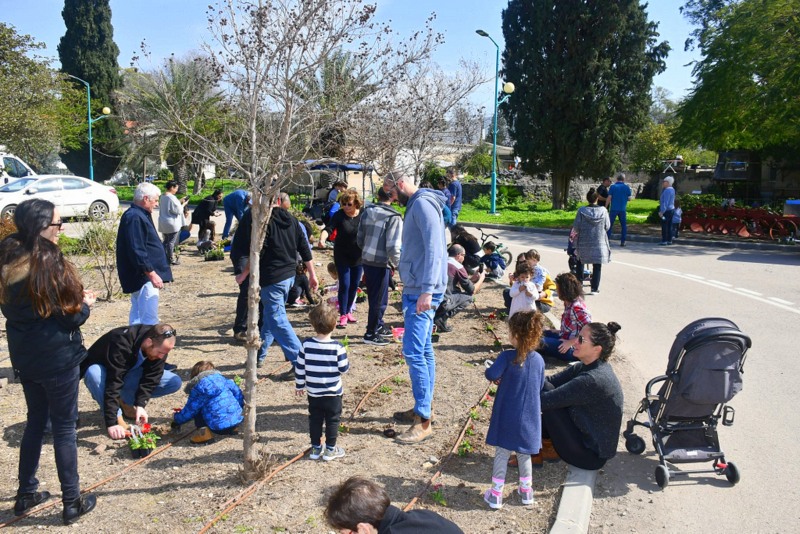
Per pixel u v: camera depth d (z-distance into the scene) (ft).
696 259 54.03
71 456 13.67
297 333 28.02
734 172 101.45
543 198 127.54
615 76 102.63
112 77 163.94
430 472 16.26
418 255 17.60
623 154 112.27
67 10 160.04
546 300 30.55
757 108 70.18
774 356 26.76
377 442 17.84
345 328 29.35
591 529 14.73
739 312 34.35
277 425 18.72
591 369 16.01
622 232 63.67
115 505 14.30
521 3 105.29
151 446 16.63
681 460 16.61
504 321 30.99
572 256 40.50
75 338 13.66
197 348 25.90
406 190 18.26
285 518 13.82
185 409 17.63
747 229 67.46
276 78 15.78
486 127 137.08
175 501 14.47
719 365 15.96
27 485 14.07
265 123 17.49
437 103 55.52
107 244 38.91
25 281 12.77
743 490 16.31
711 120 76.13
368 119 37.24
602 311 34.83
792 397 22.27
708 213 71.05
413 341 17.66
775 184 99.04
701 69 76.07
